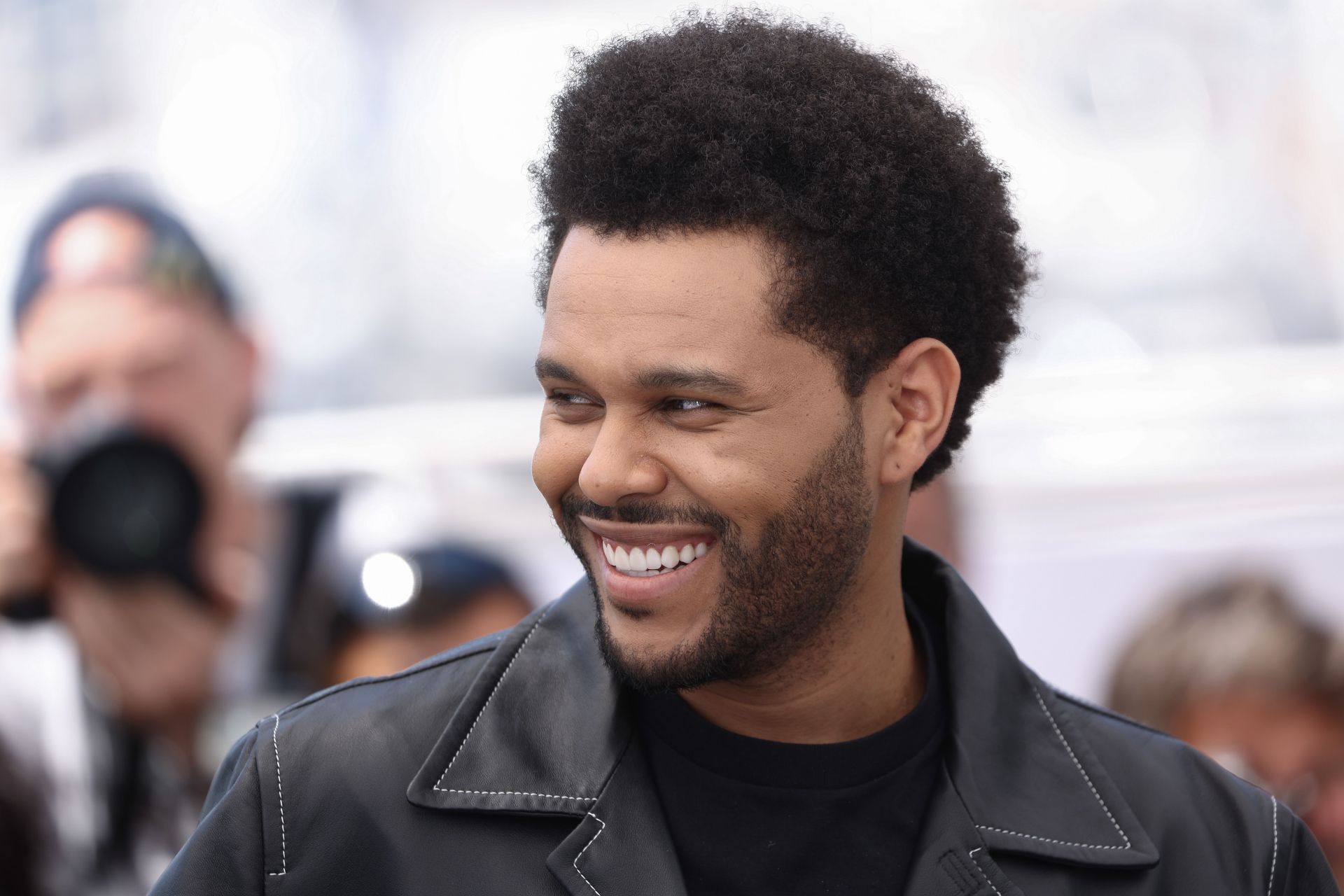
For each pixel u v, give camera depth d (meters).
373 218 11.20
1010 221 5.12
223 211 11.14
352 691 4.91
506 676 4.86
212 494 10.84
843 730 4.81
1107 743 5.20
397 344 11.12
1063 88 11.13
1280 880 5.04
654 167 4.21
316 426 11.01
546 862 4.47
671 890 4.41
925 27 11.13
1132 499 10.70
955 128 4.88
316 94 11.25
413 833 4.55
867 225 4.41
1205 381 10.85
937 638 5.25
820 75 4.52
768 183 4.21
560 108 4.67
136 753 10.68
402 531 10.79
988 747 4.93
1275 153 11.09
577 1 11.20
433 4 11.21
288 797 4.60
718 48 4.53
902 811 4.72
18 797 10.52
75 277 10.96
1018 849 4.74
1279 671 9.08
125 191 11.09
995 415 10.82
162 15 11.25
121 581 10.68
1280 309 10.99
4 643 10.62
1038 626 10.64
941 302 4.73
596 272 4.23
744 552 4.32
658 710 4.73
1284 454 10.72
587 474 4.21
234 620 10.73
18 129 11.18
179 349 10.92
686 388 4.17
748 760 4.62
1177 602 9.66
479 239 11.20
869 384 4.55
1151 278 11.05
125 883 10.63
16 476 10.73
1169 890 4.87
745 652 4.42
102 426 10.74
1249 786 5.23
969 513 10.52
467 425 11.01
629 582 4.38
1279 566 10.62
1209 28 11.11
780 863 4.56
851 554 4.52
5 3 11.23
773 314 4.25
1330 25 11.03
